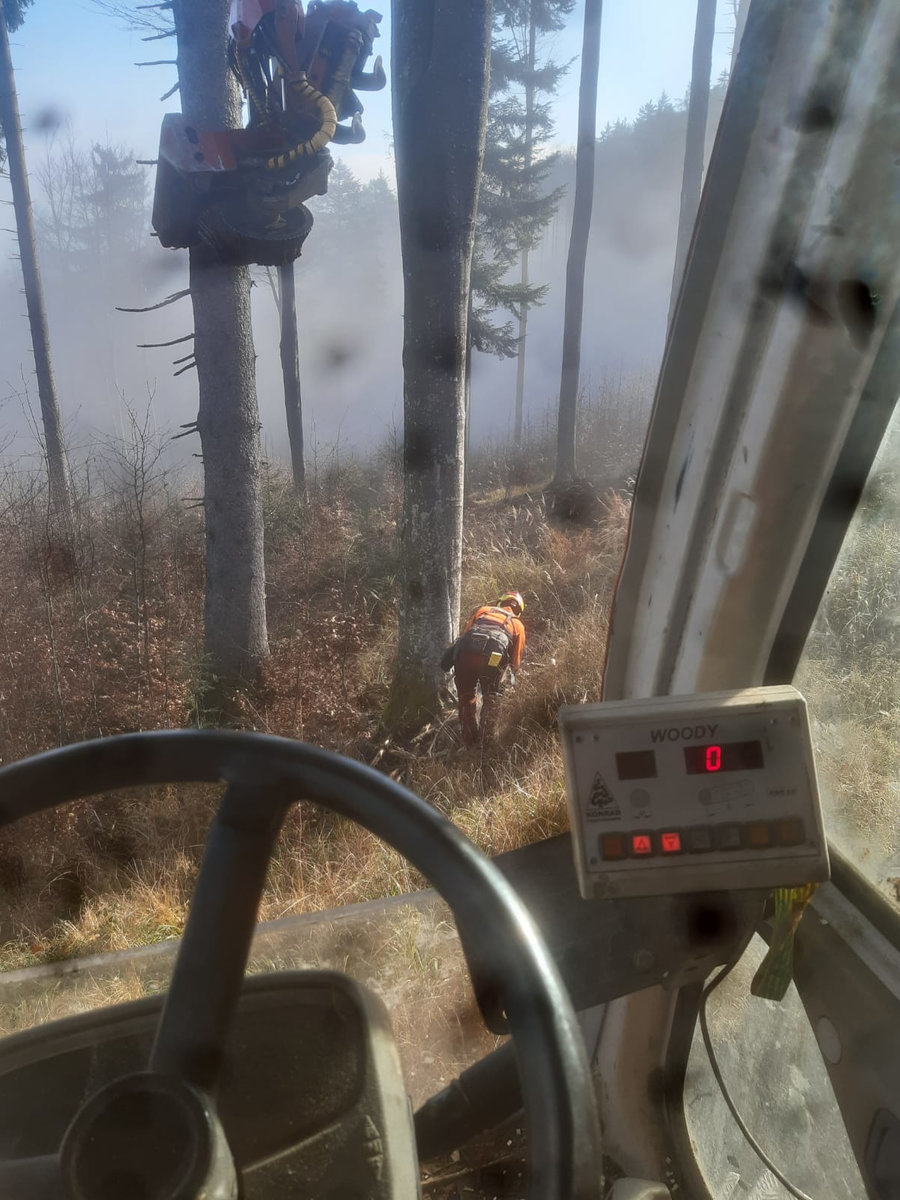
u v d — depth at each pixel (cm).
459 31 643
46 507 850
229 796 91
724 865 99
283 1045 92
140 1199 64
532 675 734
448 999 239
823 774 132
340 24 389
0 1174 78
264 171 405
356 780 89
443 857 83
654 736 102
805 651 126
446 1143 114
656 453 125
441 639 743
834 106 96
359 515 1230
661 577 128
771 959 113
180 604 897
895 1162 110
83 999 270
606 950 105
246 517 820
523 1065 73
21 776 93
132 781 93
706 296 113
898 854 126
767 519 111
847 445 108
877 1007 112
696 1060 152
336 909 283
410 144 670
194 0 739
